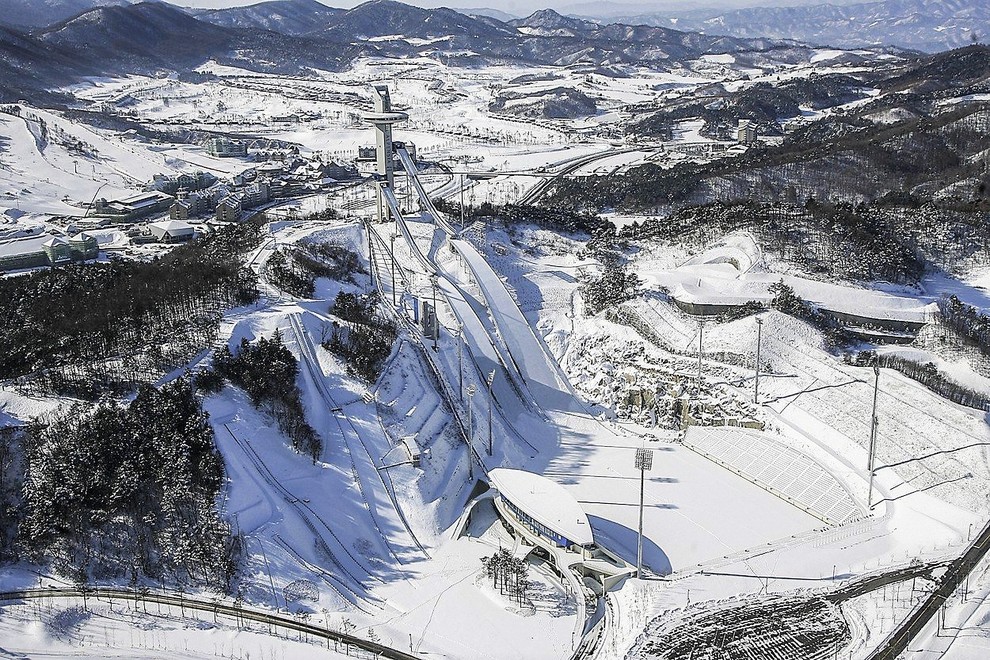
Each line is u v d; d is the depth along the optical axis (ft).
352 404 603.26
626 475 603.67
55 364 584.81
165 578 466.70
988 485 536.01
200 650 419.13
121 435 513.86
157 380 571.69
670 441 653.30
